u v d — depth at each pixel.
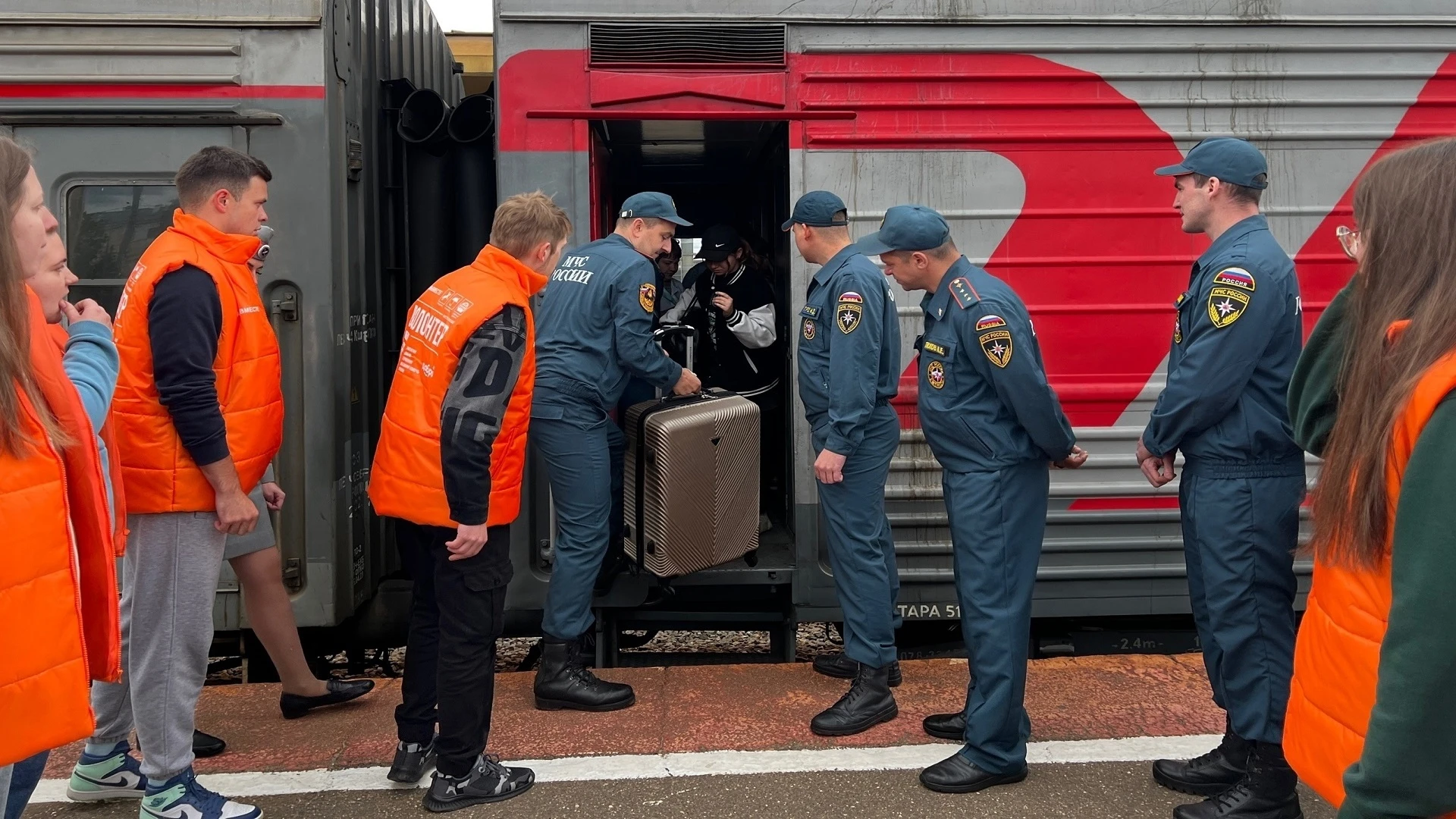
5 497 1.42
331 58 3.66
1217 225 2.67
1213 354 2.49
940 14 3.78
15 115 3.53
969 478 2.73
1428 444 1.14
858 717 3.13
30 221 1.57
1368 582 1.29
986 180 3.83
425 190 4.27
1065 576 3.90
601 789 2.77
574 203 3.77
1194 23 3.82
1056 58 3.81
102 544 1.64
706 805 2.69
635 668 3.71
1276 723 2.50
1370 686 1.28
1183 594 3.94
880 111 3.80
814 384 3.34
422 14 5.14
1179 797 2.72
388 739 3.12
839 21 3.77
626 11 3.74
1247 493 2.53
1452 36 3.89
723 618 4.09
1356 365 1.32
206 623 2.55
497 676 3.67
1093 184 3.85
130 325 2.46
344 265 3.75
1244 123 3.86
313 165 3.64
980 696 2.74
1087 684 3.47
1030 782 2.80
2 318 1.42
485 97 4.19
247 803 2.71
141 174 3.61
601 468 3.39
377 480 2.65
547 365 3.36
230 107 3.62
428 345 2.57
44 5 3.55
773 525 4.71
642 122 4.15
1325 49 3.86
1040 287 3.85
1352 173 3.90
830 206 3.30
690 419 3.58
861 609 3.19
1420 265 1.26
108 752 2.71
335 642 4.12
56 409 1.54
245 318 2.67
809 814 2.64
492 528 2.62
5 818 1.53
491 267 2.61
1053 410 2.64
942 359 2.74
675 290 4.82
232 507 2.51
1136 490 3.88
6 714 1.43
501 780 2.72
